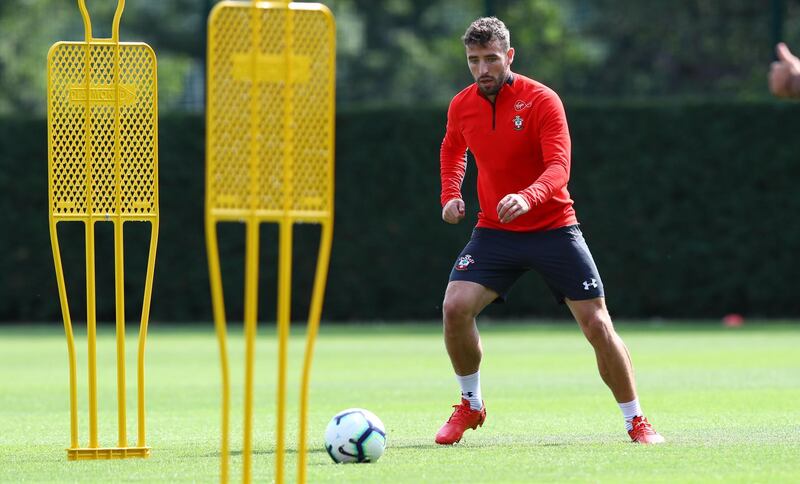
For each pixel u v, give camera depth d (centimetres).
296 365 5288
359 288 7875
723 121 7638
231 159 1767
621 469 2355
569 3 10019
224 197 1766
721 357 5422
